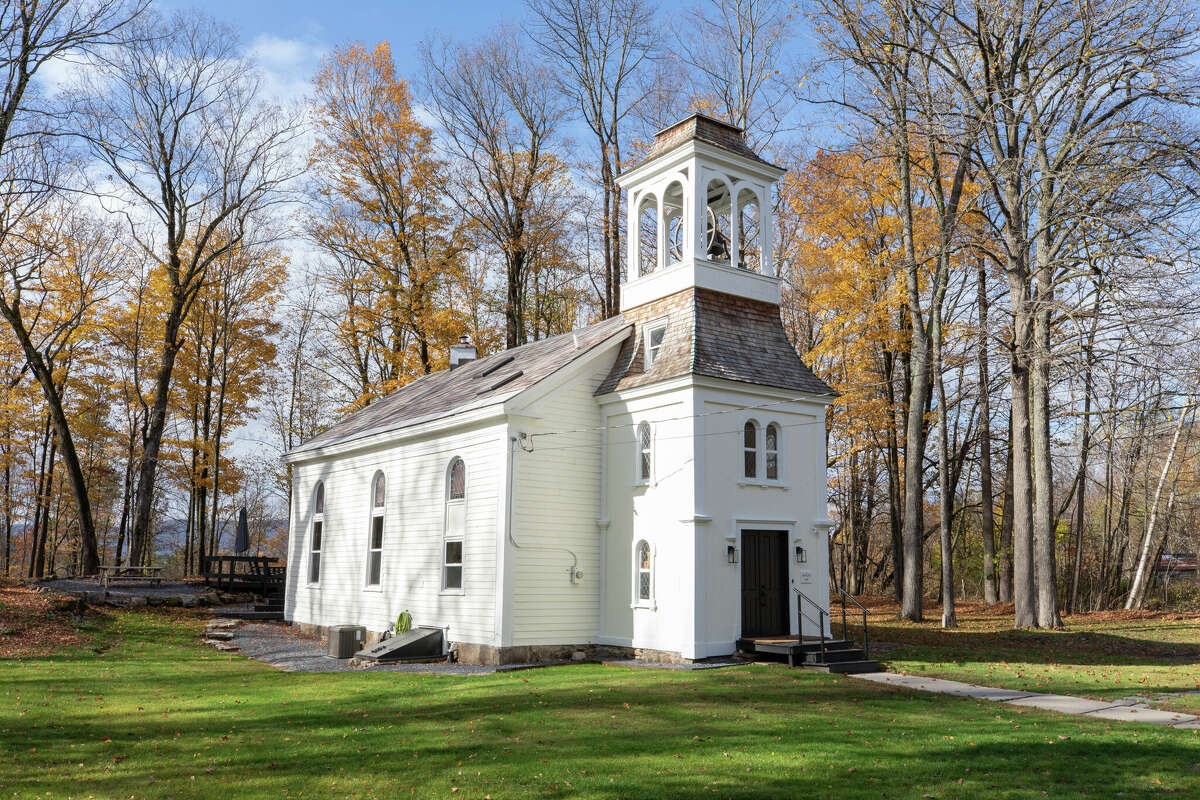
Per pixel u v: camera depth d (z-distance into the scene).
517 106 40.25
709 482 18.28
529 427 19.45
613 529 19.98
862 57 27.94
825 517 20.02
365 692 14.51
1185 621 27.20
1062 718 11.84
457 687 14.88
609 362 21.05
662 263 21.00
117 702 13.39
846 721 11.56
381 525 23.89
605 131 40.75
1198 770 9.05
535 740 10.52
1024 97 25.12
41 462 44.94
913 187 31.78
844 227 31.50
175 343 35.69
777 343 20.66
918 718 11.81
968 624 27.45
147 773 9.20
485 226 39.31
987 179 27.08
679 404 18.66
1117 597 41.59
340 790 8.59
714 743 10.30
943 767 9.20
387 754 9.95
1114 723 11.48
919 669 16.97
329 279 39.12
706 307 19.64
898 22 27.98
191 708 12.91
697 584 17.75
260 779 8.98
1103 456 38.25
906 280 29.86
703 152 20.16
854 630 25.62
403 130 36.91
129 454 44.66
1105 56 24.61
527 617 18.89
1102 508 46.53
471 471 20.28
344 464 26.11
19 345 38.41
